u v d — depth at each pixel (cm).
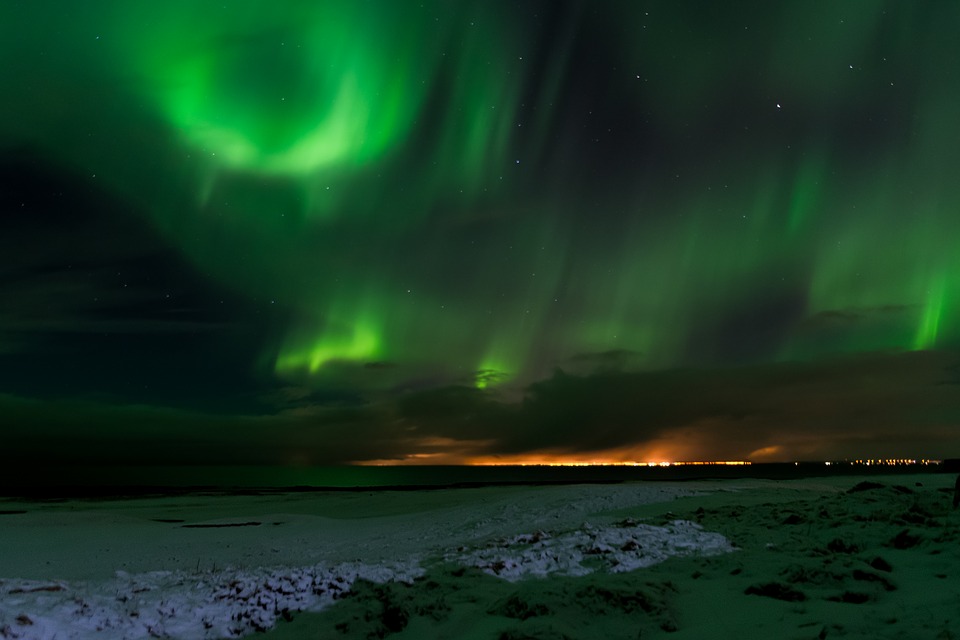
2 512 2400
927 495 1073
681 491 1725
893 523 856
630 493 1694
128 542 1530
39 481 7206
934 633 479
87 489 4325
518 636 543
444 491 2941
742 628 541
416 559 906
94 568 1120
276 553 1296
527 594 625
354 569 771
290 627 613
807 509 1029
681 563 763
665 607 601
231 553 1311
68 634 571
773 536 859
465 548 966
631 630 564
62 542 1522
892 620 520
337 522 1897
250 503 2780
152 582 779
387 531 1609
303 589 689
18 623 571
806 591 620
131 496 3428
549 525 1352
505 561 788
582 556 811
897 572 663
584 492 1762
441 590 698
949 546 716
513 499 1825
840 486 1973
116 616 622
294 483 6569
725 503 1435
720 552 803
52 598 659
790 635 505
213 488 4562
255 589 695
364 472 12812
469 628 588
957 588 586
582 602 610
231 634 600
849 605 574
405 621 611
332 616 630
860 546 769
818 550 761
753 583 645
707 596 641
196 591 711
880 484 1234
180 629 606
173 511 2466
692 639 529
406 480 7481
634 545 838
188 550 1371
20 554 1330
